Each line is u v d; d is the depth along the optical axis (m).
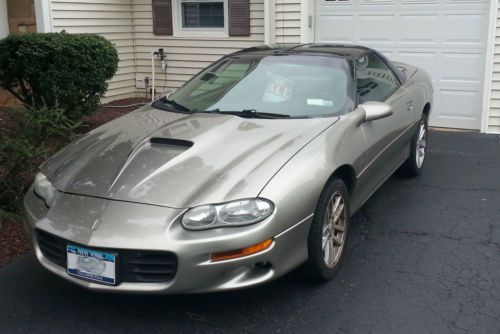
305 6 8.64
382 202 5.37
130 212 3.23
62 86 7.32
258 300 3.66
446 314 3.45
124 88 10.59
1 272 4.11
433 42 8.12
